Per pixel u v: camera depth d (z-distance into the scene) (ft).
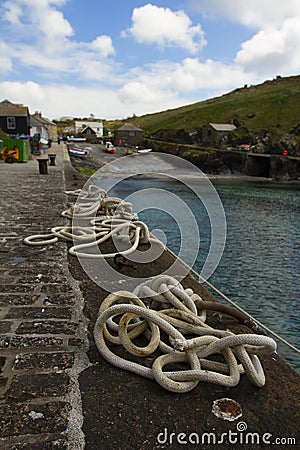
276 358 7.13
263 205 85.61
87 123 331.98
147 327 7.75
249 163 179.32
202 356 6.58
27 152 88.63
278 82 421.18
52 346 7.32
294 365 20.57
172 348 7.05
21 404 5.60
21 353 7.05
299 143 203.51
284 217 70.28
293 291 31.32
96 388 6.02
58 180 46.52
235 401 5.76
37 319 8.49
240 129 241.14
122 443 4.92
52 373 6.42
